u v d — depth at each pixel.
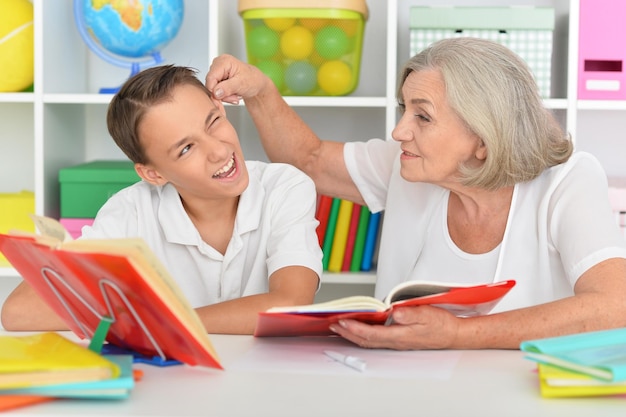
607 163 2.97
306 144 2.20
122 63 2.76
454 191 1.81
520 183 1.81
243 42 3.03
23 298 1.58
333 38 2.60
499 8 2.54
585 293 1.49
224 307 1.55
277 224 1.79
